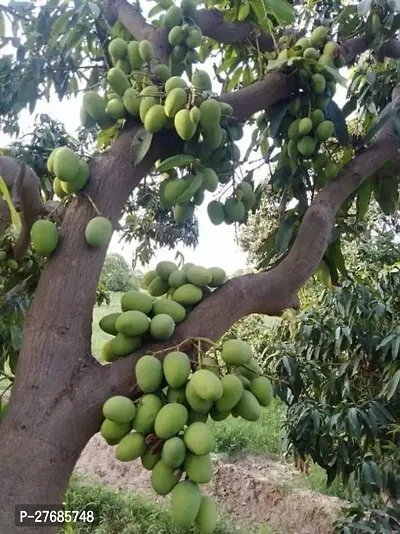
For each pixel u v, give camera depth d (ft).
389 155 6.49
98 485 16.61
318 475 17.16
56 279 4.21
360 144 6.61
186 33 5.64
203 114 4.65
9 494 3.62
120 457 3.85
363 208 7.48
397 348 10.53
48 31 7.31
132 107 4.89
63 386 3.93
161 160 5.17
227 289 4.75
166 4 6.40
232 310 4.68
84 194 4.53
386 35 6.82
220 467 17.95
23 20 7.56
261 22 6.56
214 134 4.87
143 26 5.97
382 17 6.79
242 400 4.17
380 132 6.75
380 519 9.15
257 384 4.41
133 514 14.74
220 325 4.58
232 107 5.52
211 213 5.60
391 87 8.14
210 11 6.40
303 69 5.92
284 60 5.81
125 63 5.57
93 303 4.33
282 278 5.10
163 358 4.23
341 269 7.33
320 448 11.20
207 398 3.77
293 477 17.26
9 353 8.91
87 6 6.59
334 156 7.29
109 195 4.58
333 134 6.38
